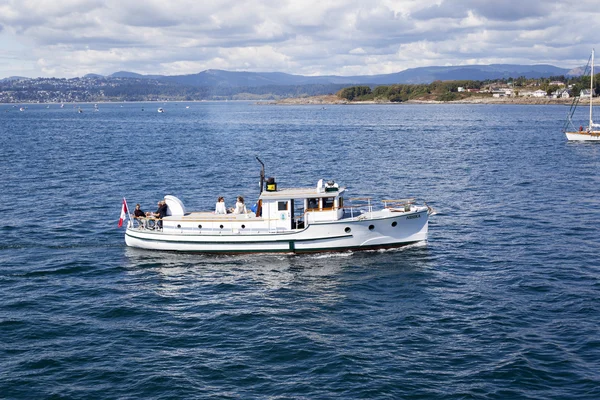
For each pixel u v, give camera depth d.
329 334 27.91
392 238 40.84
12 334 27.95
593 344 26.17
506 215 51.31
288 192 40.53
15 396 22.58
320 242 39.62
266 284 34.81
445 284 34.38
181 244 40.47
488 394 22.48
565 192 62.12
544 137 132.75
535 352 25.53
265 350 26.31
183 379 23.80
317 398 22.42
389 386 23.14
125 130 176.62
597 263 37.41
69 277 36.28
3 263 38.84
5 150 111.19
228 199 61.03
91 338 27.61
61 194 63.09
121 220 42.50
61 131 173.00
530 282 34.25
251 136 146.62
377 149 109.75
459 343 26.67
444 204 56.53
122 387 23.27
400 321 29.22
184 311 30.91
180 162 91.50
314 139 135.12
